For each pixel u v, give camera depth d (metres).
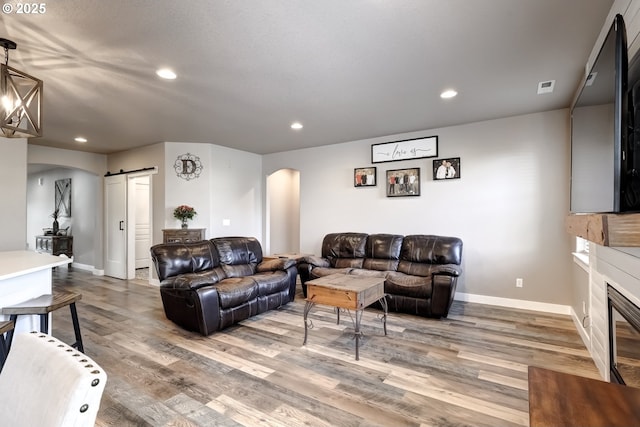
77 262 7.31
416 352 2.80
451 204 4.51
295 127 4.53
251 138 5.19
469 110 3.84
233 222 5.95
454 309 4.05
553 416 0.90
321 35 2.21
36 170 8.20
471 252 4.37
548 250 3.91
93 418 0.75
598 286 2.40
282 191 7.20
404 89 3.18
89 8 1.88
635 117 1.34
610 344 2.08
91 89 3.10
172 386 2.26
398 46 2.36
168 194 5.35
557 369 2.48
